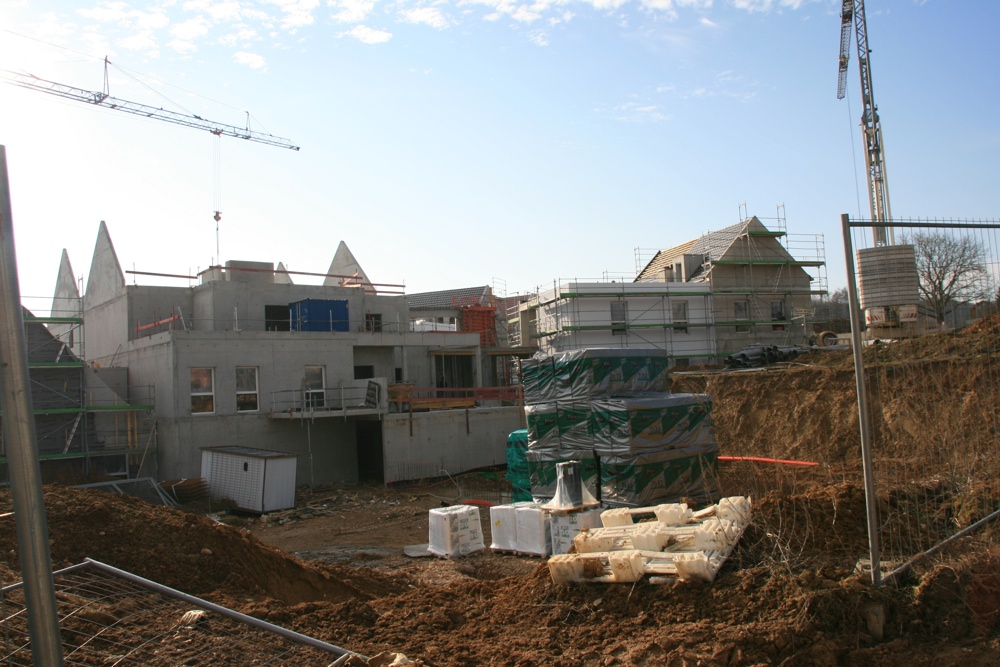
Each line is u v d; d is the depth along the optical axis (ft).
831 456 70.85
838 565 22.41
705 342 157.69
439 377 126.52
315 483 96.07
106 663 18.29
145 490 72.90
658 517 27.48
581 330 150.82
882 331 64.75
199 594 28.55
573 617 22.44
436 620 23.32
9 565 25.85
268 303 109.60
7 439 10.48
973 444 32.19
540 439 53.83
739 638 19.10
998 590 20.03
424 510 73.92
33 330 93.97
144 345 95.76
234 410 91.04
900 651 18.79
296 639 18.67
